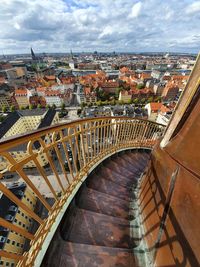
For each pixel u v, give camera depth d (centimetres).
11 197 163
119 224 286
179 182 183
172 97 5628
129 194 381
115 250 236
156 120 3994
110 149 566
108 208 330
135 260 224
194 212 151
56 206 264
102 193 371
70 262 223
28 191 1800
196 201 150
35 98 5491
